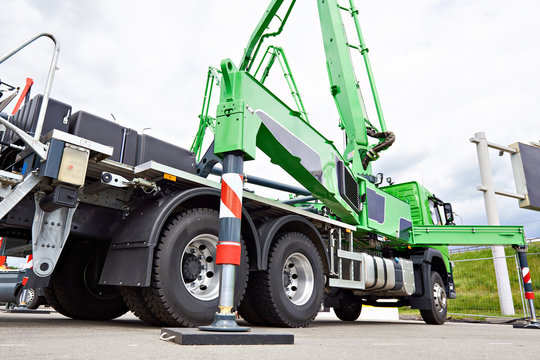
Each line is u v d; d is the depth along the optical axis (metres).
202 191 3.42
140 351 1.75
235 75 3.28
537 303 13.79
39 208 2.90
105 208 3.47
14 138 3.14
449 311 13.52
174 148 3.83
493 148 12.28
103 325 3.50
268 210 4.24
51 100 3.11
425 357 1.89
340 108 7.22
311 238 4.72
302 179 4.49
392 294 6.68
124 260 3.12
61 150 2.76
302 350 2.03
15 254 4.09
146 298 3.06
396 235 6.72
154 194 3.32
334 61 7.29
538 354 2.16
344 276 5.21
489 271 16.77
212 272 3.46
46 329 2.86
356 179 6.12
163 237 3.12
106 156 3.02
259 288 3.93
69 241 3.84
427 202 7.93
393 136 7.12
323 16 7.57
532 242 17.69
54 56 2.95
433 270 7.66
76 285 4.22
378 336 3.49
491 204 11.59
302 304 4.23
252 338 2.24
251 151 3.15
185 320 3.11
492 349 2.43
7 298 6.45
